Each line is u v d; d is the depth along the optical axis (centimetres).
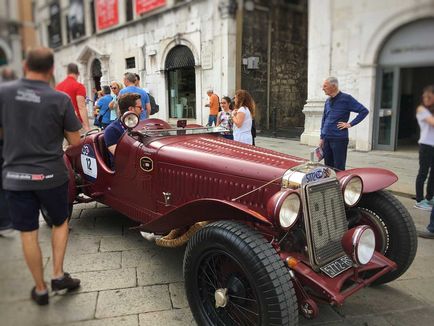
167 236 283
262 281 191
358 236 220
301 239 234
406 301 267
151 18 1195
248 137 502
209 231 214
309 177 229
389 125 678
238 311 220
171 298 266
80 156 401
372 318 246
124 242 364
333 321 243
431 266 320
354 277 230
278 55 1184
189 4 1148
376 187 272
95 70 687
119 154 342
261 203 243
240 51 1115
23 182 214
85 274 298
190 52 1206
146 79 1273
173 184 296
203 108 1220
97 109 672
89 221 423
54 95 219
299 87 1243
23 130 212
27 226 219
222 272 226
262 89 1182
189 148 300
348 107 453
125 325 234
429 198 464
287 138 1004
